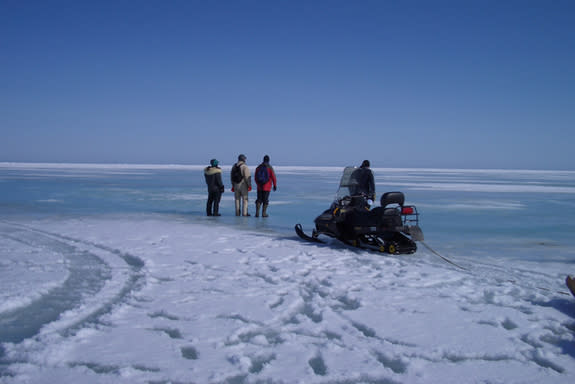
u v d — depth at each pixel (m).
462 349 2.61
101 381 2.15
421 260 5.27
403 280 4.18
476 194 18.44
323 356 2.49
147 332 2.78
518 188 23.47
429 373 2.31
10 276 4.12
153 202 13.59
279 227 8.23
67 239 6.42
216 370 2.29
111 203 13.13
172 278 4.20
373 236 5.75
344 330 2.90
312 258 5.25
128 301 3.42
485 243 6.70
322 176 41.94
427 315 3.18
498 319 3.12
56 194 16.41
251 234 7.22
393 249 5.31
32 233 6.93
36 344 2.54
